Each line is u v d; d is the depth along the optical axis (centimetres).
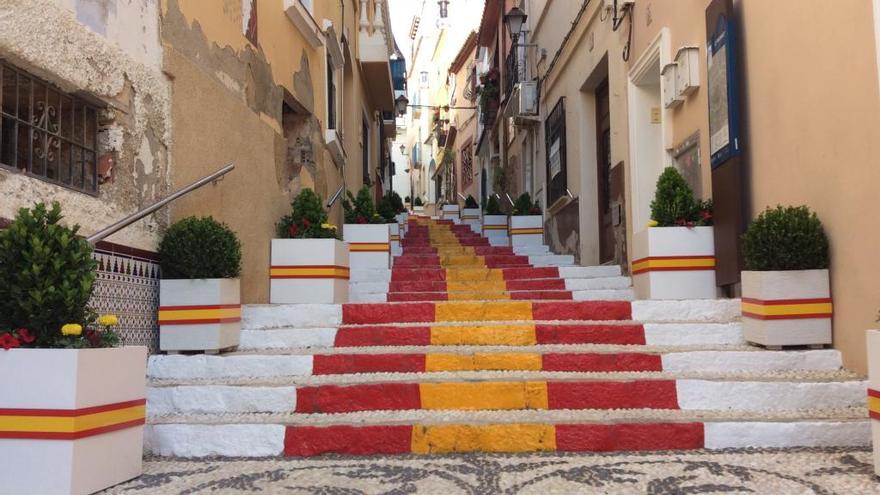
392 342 495
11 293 287
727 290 561
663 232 566
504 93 1647
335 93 970
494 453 361
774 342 434
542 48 1252
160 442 366
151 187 426
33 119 336
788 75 454
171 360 434
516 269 809
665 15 660
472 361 448
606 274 793
